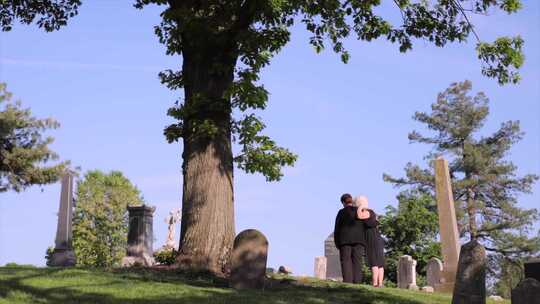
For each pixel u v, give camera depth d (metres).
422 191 56.50
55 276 15.09
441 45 20.78
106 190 79.69
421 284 29.22
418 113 59.97
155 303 12.55
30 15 22.70
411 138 59.62
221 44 18.59
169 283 14.95
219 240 17.86
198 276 16.84
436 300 14.98
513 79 20.22
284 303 13.07
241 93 18.31
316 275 28.61
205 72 18.83
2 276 14.85
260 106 18.72
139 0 20.66
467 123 58.25
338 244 17.66
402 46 20.80
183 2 18.91
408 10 20.42
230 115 19.16
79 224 77.62
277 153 19.81
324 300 13.88
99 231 78.81
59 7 22.73
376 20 20.27
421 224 30.81
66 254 30.56
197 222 17.95
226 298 13.23
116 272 16.50
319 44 20.30
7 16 22.70
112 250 78.62
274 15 18.83
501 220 55.31
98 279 14.89
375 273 17.44
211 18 18.42
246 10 17.91
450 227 22.42
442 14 20.42
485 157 56.66
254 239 15.22
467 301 12.30
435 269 23.70
